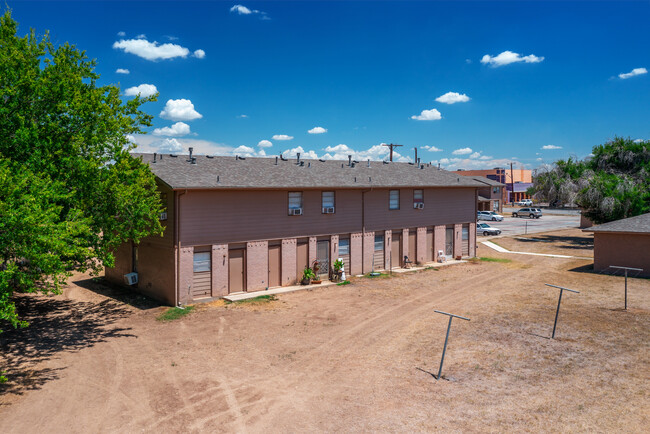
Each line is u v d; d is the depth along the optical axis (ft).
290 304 66.39
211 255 68.90
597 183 129.90
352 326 55.72
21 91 47.78
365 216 89.40
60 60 50.11
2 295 39.06
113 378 40.37
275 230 76.13
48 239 37.55
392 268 94.84
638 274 85.46
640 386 37.09
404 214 96.37
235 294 71.46
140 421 32.53
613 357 43.62
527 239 145.59
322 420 32.40
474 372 40.73
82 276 87.25
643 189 127.65
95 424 32.17
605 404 34.12
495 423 31.60
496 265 99.76
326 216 83.20
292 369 42.22
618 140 150.61
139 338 51.57
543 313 59.88
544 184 171.32
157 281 69.21
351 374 40.91
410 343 49.16
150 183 64.28
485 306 64.39
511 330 52.75
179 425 31.89
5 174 36.63
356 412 33.55
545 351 45.60
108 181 52.60
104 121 53.31
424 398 35.73
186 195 65.57
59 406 35.04
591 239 143.74
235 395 36.68
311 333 53.11
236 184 69.97
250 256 73.26
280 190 76.38
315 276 79.77
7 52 49.24
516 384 38.01
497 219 204.74
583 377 39.14
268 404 35.04
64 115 51.47
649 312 59.31
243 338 51.31
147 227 70.54
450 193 106.22
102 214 54.60
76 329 55.16
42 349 48.06
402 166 113.60
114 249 80.28
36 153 46.78
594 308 61.82
